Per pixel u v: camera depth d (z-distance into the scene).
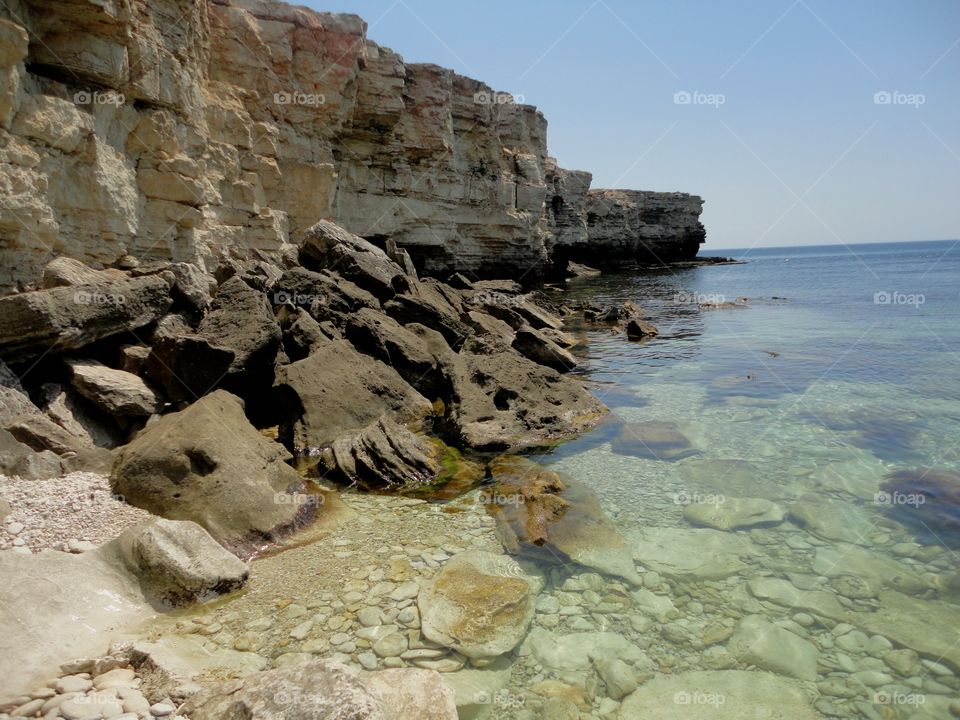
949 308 33.22
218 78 23.64
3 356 9.98
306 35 26.16
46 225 12.89
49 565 6.10
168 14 18.97
